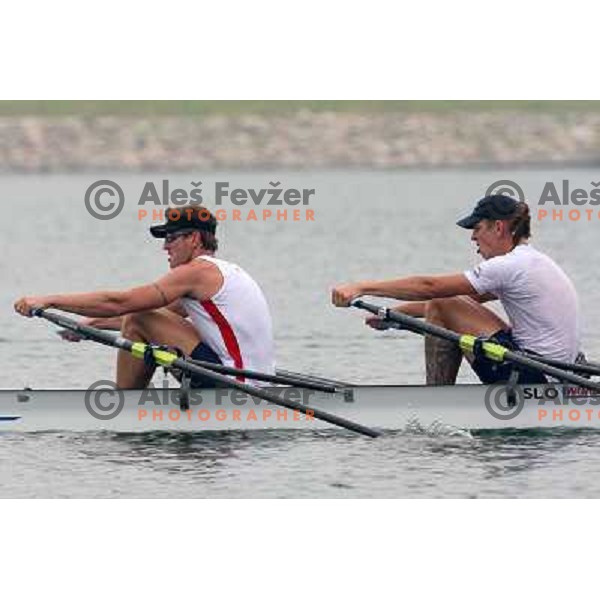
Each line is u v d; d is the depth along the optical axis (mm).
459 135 196375
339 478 51156
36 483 50812
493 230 56344
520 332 56719
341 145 194750
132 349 54375
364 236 121688
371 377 68000
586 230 119375
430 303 56969
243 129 197125
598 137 195000
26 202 153250
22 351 74438
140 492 49875
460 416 56125
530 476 51188
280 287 94812
